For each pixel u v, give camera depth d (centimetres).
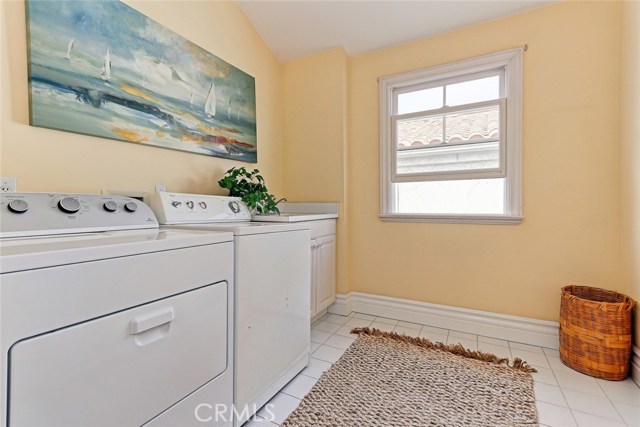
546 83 187
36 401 61
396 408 128
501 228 202
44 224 97
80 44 131
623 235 165
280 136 270
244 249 118
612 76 171
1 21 112
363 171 252
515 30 196
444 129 224
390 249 242
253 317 122
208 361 102
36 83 118
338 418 122
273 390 135
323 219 227
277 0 215
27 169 118
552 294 188
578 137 179
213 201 177
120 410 75
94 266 71
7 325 57
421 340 194
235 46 219
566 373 156
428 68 224
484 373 155
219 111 203
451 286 219
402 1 201
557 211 186
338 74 246
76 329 67
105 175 142
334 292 245
